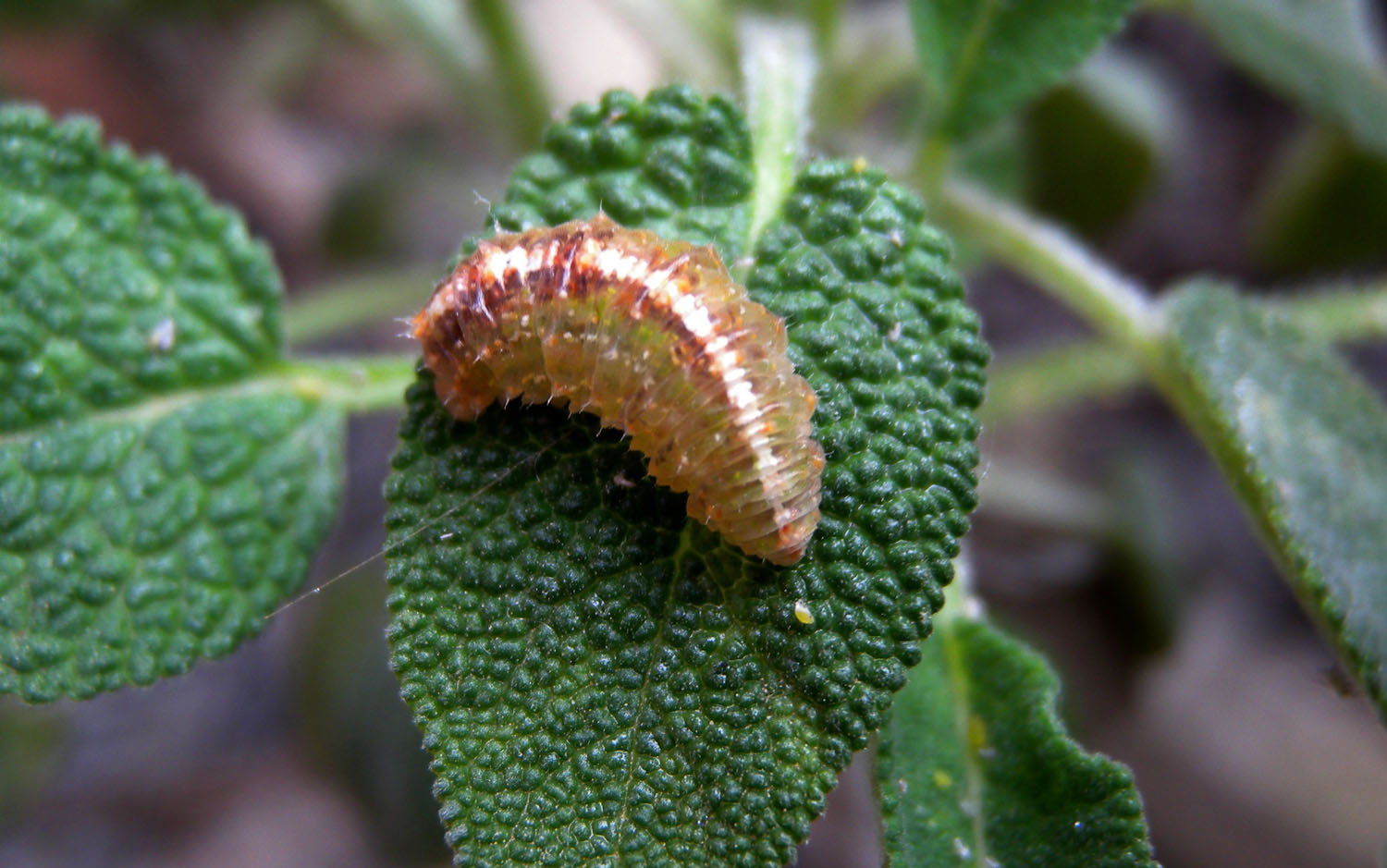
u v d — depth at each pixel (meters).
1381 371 0.08
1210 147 0.09
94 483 0.05
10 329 0.05
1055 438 0.08
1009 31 0.05
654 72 0.09
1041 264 0.06
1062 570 0.07
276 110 0.09
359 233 0.08
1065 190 0.07
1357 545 0.05
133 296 0.05
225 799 0.08
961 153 0.06
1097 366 0.07
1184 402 0.05
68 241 0.05
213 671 0.08
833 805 0.08
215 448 0.05
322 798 0.08
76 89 0.08
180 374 0.05
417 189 0.08
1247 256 0.08
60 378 0.05
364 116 0.09
